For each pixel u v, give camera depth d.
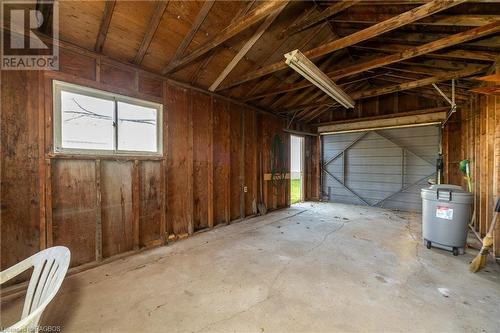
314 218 4.80
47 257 1.19
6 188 2.06
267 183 5.45
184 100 3.62
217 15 2.75
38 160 2.22
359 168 6.33
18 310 1.81
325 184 6.98
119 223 2.85
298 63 2.80
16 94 2.12
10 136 2.08
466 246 3.01
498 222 2.63
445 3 1.86
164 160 3.31
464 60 3.29
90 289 2.07
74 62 2.46
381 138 5.94
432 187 3.07
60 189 2.39
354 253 2.89
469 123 4.24
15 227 2.10
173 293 2.00
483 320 1.64
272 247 3.12
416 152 5.41
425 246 3.12
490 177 3.12
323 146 7.03
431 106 5.17
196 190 3.85
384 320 1.65
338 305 1.83
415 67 3.80
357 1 2.43
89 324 1.61
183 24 2.73
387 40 3.40
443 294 1.97
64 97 2.40
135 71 2.99
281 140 5.92
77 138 2.50
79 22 2.33
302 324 1.61
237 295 1.97
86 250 2.55
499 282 2.16
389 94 5.77
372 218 4.77
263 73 3.29
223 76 3.72
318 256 2.80
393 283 2.16
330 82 3.48
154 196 3.24
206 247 3.14
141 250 3.01
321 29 3.52
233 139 4.57
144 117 3.12
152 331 1.55
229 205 4.40
